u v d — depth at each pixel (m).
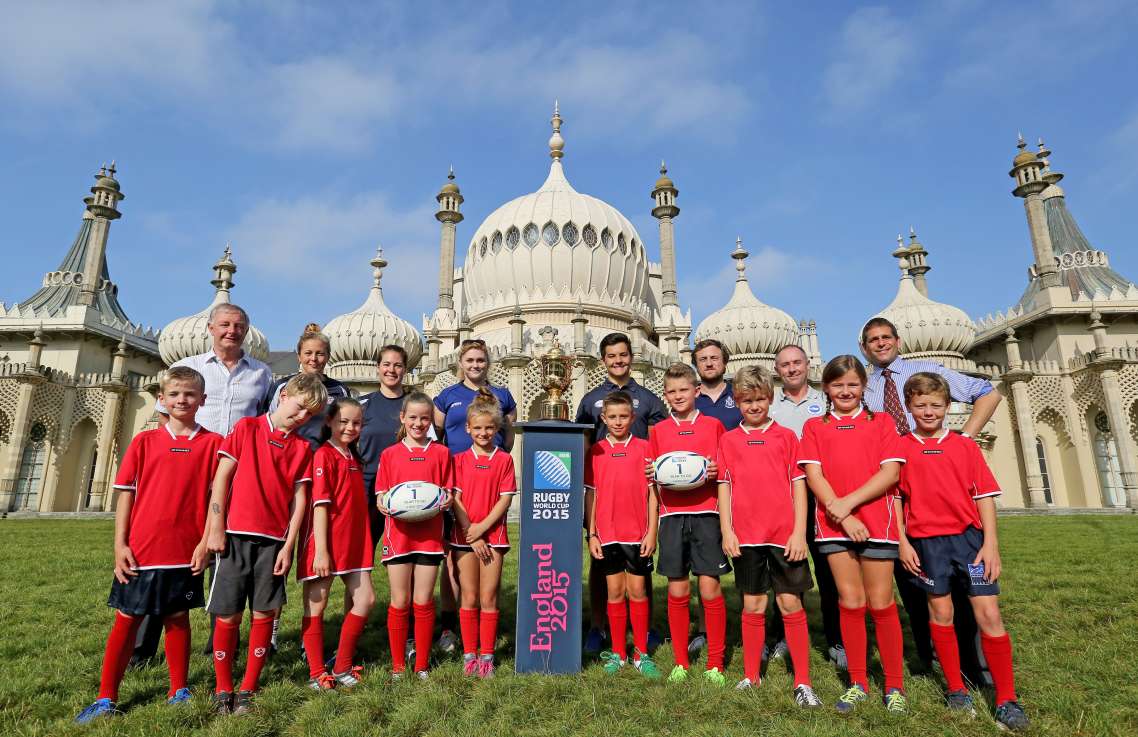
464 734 3.63
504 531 5.21
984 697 4.30
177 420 4.64
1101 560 9.36
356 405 5.31
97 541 13.69
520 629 4.93
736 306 33.88
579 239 30.22
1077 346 33.72
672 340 27.78
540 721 3.90
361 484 5.32
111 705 4.03
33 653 5.25
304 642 4.72
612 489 5.26
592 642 5.70
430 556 5.06
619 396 5.41
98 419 32.91
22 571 9.13
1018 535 14.03
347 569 4.93
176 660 4.34
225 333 5.97
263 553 4.50
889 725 3.83
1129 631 5.53
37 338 32.22
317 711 4.06
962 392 5.56
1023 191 36.34
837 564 4.50
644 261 33.66
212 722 3.91
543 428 5.21
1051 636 5.52
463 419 6.59
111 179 38.25
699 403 6.39
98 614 6.55
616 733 3.65
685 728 3.77
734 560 4.77
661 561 5.00
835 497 4.52
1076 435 31.47
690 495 5.03
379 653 5.54
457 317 35.19
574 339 24.91
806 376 6.31
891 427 4.60
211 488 4.59
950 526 4.36
